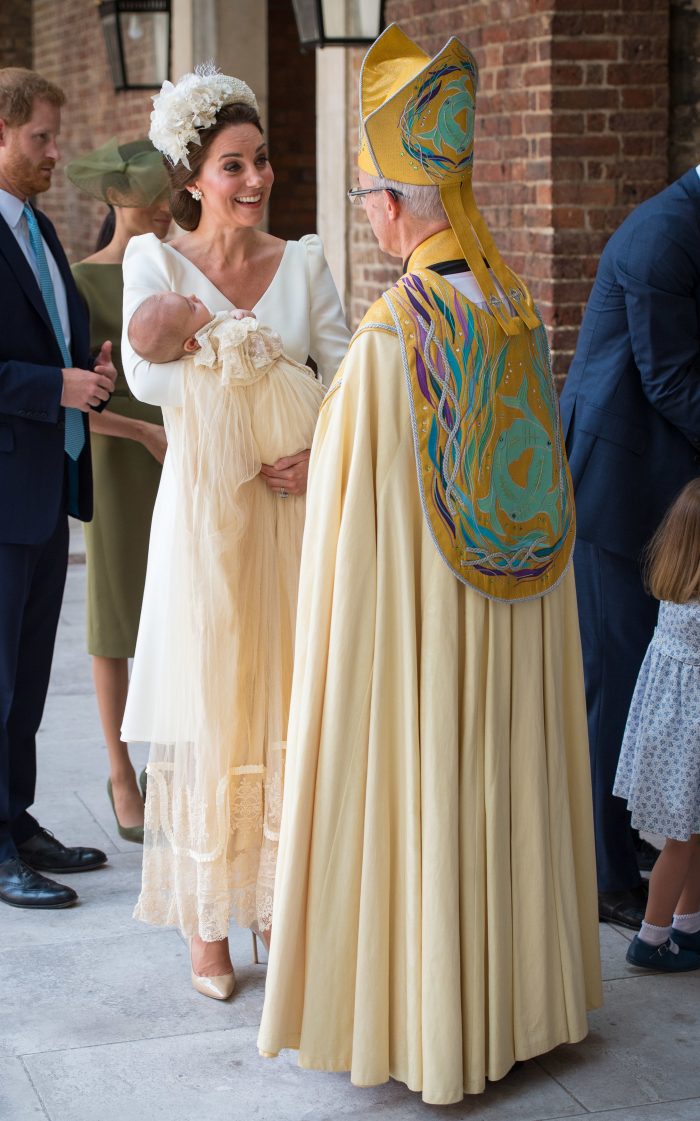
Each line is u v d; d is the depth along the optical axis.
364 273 8.08
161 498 3.52
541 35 5.80
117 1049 3.31
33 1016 3.46
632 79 5.84
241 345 3.33
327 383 3.65
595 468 3.95
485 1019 3.05
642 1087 3.16
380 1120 3.03
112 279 4.50
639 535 3.96
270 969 3.04
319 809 2.99
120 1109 3.06
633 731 3.64
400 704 2.96
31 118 3.89
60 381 3.90
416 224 3.01
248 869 3.51
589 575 4.03
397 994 3.03
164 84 3.38
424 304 2.94
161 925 3.74
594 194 5.91
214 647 3.37
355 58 7.82
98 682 4.52
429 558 2.94
